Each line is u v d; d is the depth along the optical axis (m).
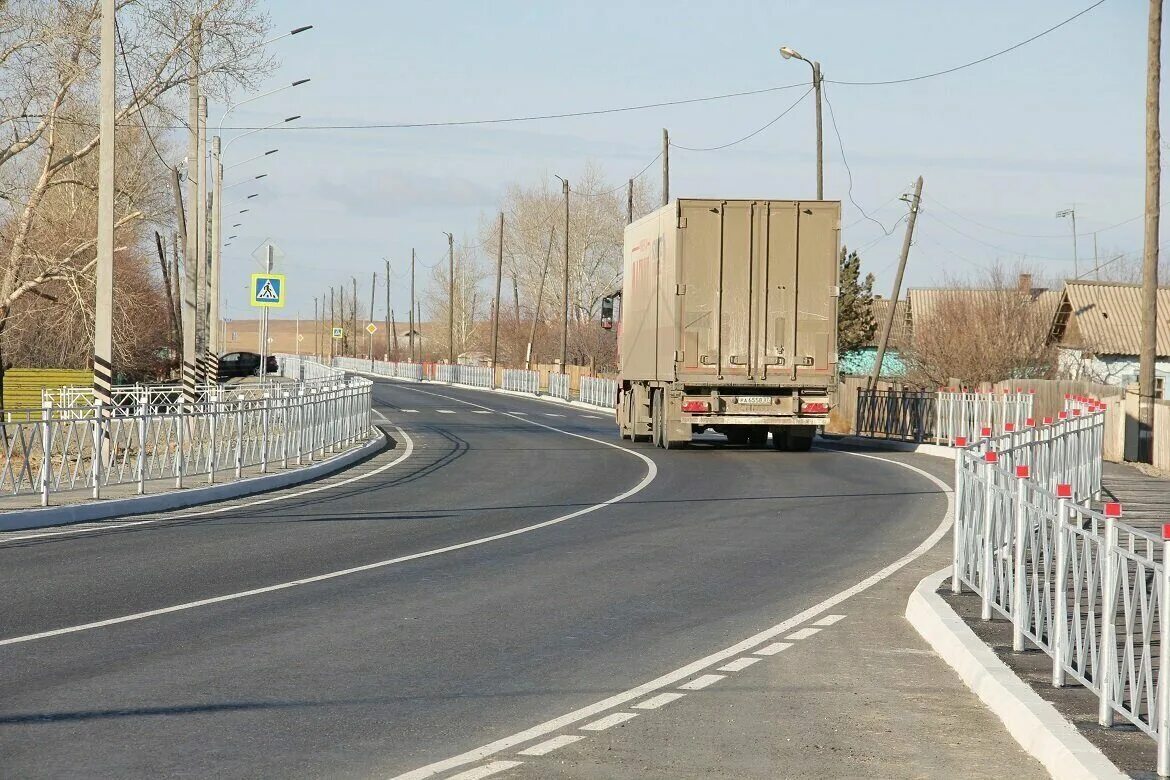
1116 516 17.67
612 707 19.25
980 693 20.14
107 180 55.97
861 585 31.02
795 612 27.41
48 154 95.31
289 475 58.34
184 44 95.19
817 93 101.19
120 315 122.38
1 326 95.62
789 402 72.69
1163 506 49.78
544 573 32.47
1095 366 148.25
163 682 20.33
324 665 21.77
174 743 16.86
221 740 17.05
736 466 68.19
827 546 38.00
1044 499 21.31
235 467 58.94
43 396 86.12
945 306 133.75
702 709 19.20
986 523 25.08
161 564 33.22
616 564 34.09
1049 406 94.62
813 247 71.44
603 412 144.00
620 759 16.48
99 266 56.28
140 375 141.00
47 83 94.06
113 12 56.12
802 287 71.44
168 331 161.38
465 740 17.30
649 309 79.19
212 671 21.16
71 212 113.94
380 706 19.06
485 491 54.78
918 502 50.50
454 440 90.44
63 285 110.44
